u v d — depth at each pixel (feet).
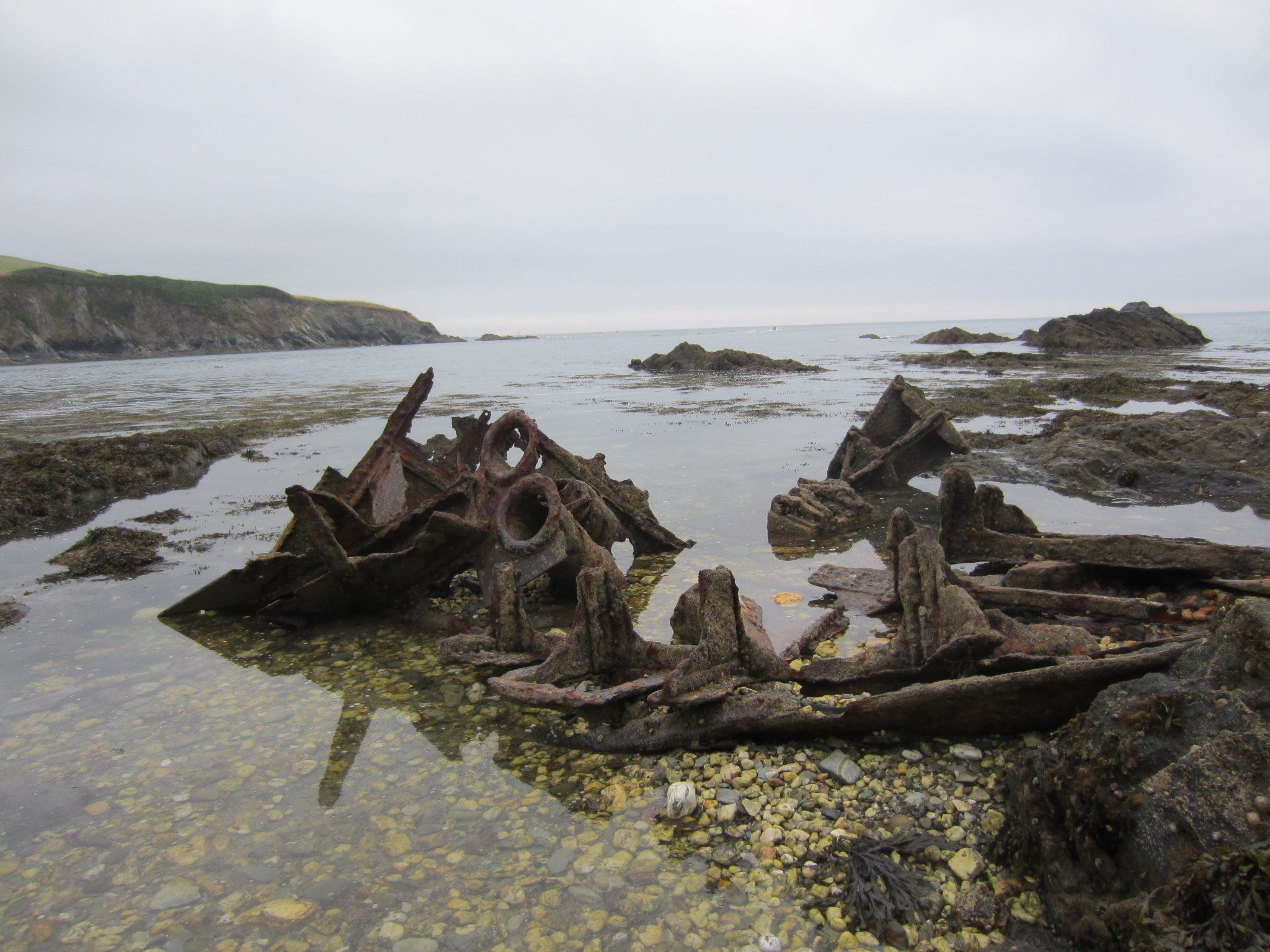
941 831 13.25
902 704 14.65
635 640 18.83
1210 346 200.13
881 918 11.36
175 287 458.91
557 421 80.18
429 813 14.79
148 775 16.40
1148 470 43.45
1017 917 11.24
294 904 12.36
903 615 17.80
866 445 44.45
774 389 117.60
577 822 14.26
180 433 65.62
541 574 24.61
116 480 50.55
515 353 361.51
